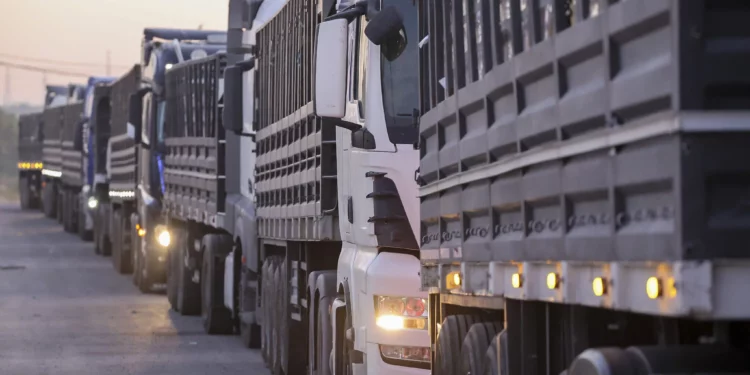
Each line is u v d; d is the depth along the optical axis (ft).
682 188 15.72
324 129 43.75
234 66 61.52
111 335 70.59
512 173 23.53
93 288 104.58
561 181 20.54
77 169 167.53
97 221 145.69
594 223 19.36
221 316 71.05
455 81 28.19
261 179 59.47
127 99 113.09
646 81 16.72
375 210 36.19
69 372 54.70
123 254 119.03
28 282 109.50
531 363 24.81
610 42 18.12
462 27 27.91
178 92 84.74
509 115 23.84
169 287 87.76
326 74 37.35
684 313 15.65
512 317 25.02
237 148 67.67
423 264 33.01
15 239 168.66
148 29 101.19
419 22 33.47
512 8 23.34
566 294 20.58
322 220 43.98
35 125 232.73
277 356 52.37
